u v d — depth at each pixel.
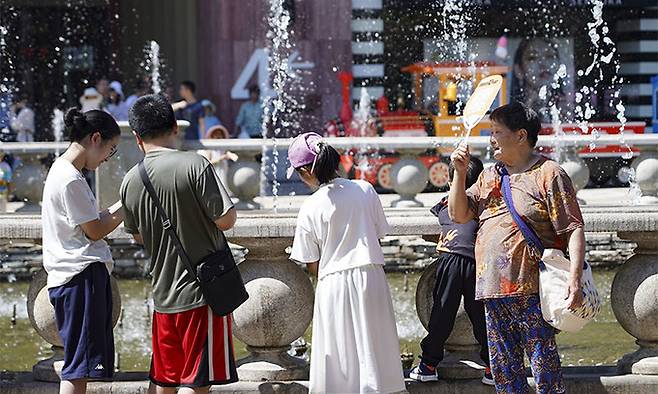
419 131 48.91
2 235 15.11
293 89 53.88
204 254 13.21
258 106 49.28
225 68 55.75
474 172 14.99
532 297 13.36
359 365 13.66
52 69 58.12
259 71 55.50
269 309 14.96
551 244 13.32
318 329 13.87
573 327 13.12
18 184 30.55
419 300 15.48
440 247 14.83
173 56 57.28
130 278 32.47
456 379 15.23
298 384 14.96
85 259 13.70
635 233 15.27
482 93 13.52
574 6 54.03
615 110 55.16
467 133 13.55
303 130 53.62
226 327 13.39
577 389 15.18
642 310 15.20
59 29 58.19
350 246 13.75
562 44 54.50
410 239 33.12
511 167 13.58
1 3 57.16
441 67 49.06
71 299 13.65
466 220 13.84
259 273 15.12
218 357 13.28
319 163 13.77
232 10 55.50
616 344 23.17
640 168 32.59
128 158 29.05
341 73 53.75
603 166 46.69
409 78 54.16
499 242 13.39
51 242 13.75
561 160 33.06
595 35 54.12
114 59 59.12
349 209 13.75
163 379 13.45
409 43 54.06
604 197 38.59
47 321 15.15
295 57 53.84
